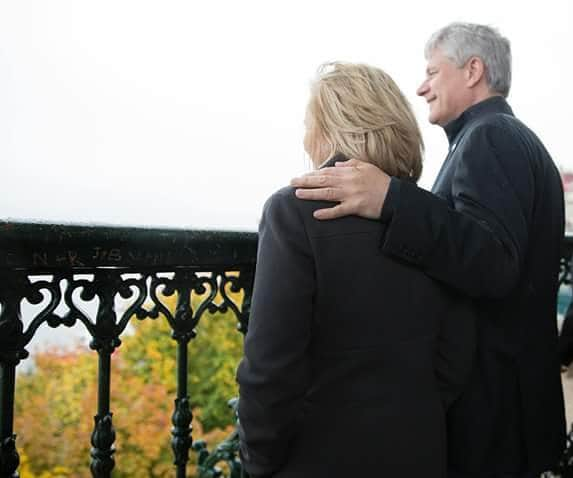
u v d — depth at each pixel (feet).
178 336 3.93
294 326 3.24
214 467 5.25
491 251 3.76
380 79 3.82
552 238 4.58
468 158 4.28
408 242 3.49
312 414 3.36
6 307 3.00
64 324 3.24
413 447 3.35
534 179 4.40
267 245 3.38
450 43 5.26
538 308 4.52
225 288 4.20
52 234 3.03
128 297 3.55
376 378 3.37
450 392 3.84
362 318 3.39
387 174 3.73
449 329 3.79
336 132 3.72
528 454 4.36
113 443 3.58
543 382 4.49
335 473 3.28
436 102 5.45
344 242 3.41
